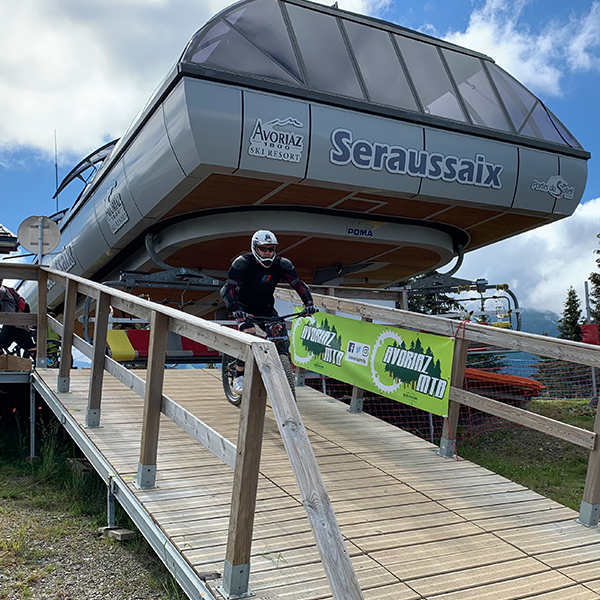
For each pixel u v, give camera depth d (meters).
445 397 5.46
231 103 9.62
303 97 10.30
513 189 12.31
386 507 4.20
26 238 9.44
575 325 36.50
